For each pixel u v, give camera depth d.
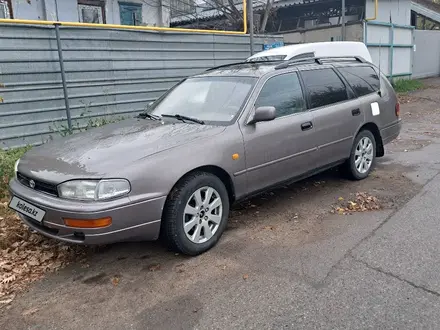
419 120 11.14
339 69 5.71
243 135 4.23
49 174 3.56
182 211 3.73
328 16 19.52
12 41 6.89
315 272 3.49
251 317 2.95
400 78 18.62
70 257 3.99
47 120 7.48
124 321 2.98
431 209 4.71
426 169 6.32
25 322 3.03
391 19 19.58
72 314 3.10
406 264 3.54
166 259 3.87
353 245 3.94
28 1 11.03
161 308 3.11
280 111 4.71
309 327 2.80
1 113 6.88
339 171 6.00
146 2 14.23
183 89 5.15
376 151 6.41
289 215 4.77
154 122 4.55
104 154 3.63
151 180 3.52
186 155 3.75
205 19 18.12
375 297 3.10
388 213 4.68
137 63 8.73
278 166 4.61
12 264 3.84
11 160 5.94
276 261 3.71
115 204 3.34
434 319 2.81
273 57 7.05
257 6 18.31
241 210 4.98
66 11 11.89
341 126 5.40
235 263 3.72
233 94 4.60
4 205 5.08
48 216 3.46
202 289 3.34
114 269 3.74
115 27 8.17
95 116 8.17
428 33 21.36
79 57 7.79
